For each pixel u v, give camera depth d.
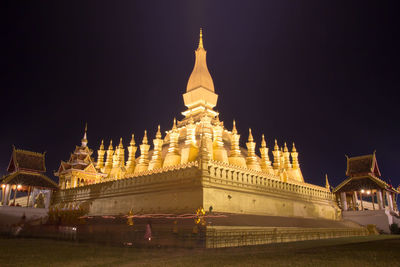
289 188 46.25
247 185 38.47
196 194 32.22
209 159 34.09
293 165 58.50
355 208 60.25
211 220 27.66
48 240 24.25
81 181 55.25
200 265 12.09
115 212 40.97
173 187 34.97
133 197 39.28
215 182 33.97
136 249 18.52
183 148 42.97
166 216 33.06
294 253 15.68
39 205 57.03
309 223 40.69
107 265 12.62
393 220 52.84
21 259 14.05
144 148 50.28
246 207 36.88
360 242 24.33
